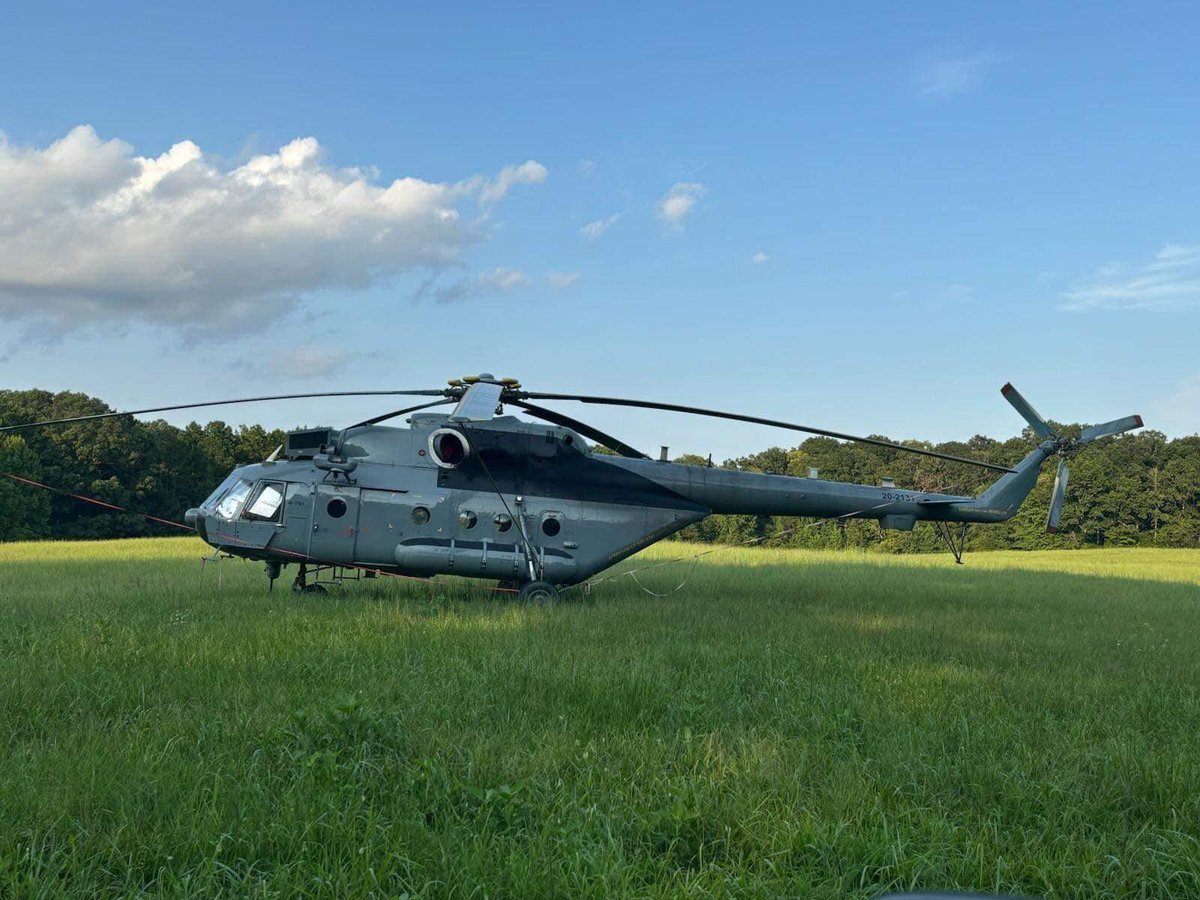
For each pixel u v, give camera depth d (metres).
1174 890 4.06
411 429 14.81
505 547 14.32
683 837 4.41
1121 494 83.56
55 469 65.62
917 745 5.97
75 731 5.79
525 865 3.91
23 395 74.06
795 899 3.81
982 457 95.75
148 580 17.28
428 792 4.81
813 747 5.93
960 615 14.22
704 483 15.61
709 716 6.60
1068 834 4.62
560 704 6.84
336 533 14.08
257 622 10.52
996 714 6.93
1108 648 11.03
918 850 4.32
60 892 3.58
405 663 8.23
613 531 14.92
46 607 12.35
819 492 16.30
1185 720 7.08
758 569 24.77
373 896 3.70
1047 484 84.31
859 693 7.61
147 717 6.19
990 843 4.43
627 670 8.05
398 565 14.18
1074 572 29.00
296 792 4.67
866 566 27.72
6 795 4.54
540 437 14.75
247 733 5.80
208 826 4.25
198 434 86.62
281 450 14.91
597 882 3.80
